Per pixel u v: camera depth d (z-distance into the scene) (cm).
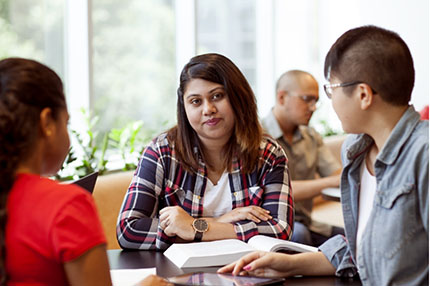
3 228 112
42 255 111
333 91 137
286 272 154
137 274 160
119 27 389
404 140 131
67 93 353
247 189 212
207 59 204
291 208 212
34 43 335
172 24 430
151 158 213
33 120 116
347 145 149
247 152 211
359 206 149
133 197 208
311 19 558
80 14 349
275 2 513
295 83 332
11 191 114
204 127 203
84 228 112
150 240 196
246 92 207
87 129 338
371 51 130
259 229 198
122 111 394
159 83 422
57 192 114
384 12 554
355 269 153
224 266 169
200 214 211
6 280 112
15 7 324
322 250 158
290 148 343
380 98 132
